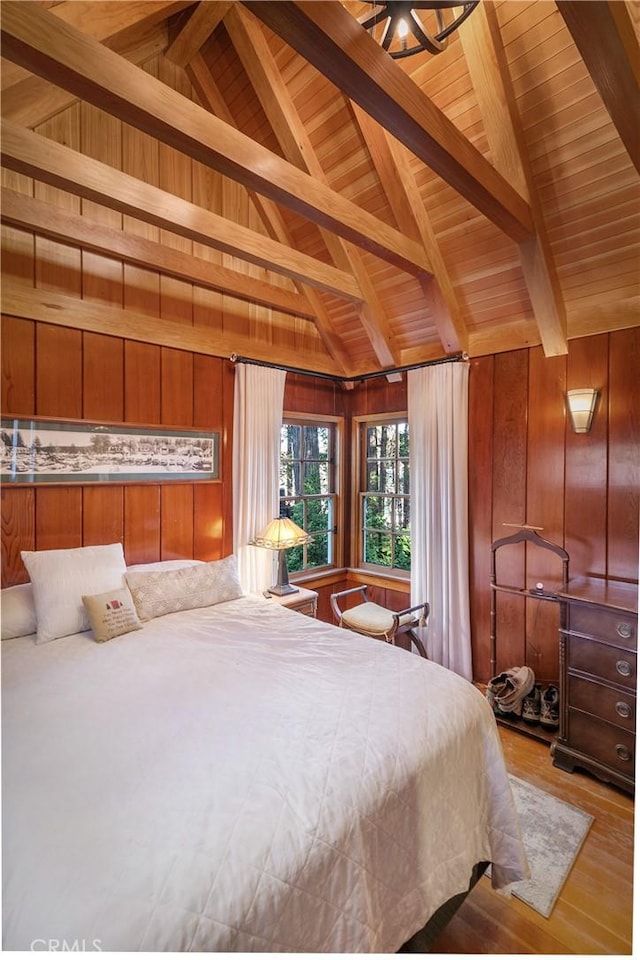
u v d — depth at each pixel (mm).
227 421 3223
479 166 1939
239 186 3205
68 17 1759
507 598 3029
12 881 833
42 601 2059
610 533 2539
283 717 1377
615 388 2508
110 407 2617
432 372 3326
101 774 1107
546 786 2111
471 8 1503
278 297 3463
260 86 2576
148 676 1653
